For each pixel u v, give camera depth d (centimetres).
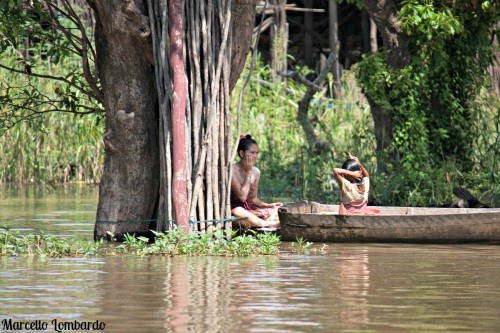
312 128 3981
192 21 2055
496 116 3275
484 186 3141
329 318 1246
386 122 3262
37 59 4019
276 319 1236
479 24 3266
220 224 2072
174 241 1933
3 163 4112
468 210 2478
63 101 2447
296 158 3975
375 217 2153
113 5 2064
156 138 2158
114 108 2147
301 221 2178
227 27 2080
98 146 4178
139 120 2131
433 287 1504
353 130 4047
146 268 1700
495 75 3922
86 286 1486
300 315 1264
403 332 1166
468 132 3300
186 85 2027
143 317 1242
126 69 2120
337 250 2022
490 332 1169
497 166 3180
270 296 1405
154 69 2134
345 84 4897
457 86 3294
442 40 3133
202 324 1201
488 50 3366
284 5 5303
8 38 2392
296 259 1858
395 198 3141
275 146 4206
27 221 2598
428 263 1805
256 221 2239
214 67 2075
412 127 3170
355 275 1631
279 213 2189
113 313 1268
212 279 1569
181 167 2003
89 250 1920
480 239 2130
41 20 2402
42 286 1484
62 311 1280
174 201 2002
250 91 4634
